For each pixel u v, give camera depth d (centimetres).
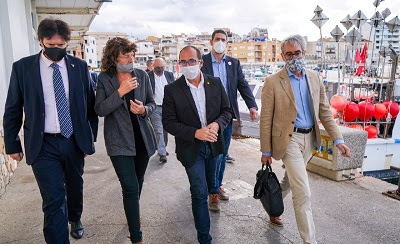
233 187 453
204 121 292
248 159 595
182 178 495
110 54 280
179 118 287
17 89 260
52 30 246
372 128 718
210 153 287
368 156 695
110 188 454
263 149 302
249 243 308
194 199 278
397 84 931
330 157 471
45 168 258
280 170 523
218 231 331
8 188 450
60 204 260
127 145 280
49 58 258
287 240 313
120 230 336
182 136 271
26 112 258
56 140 264
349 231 330
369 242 310
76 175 292
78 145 273
